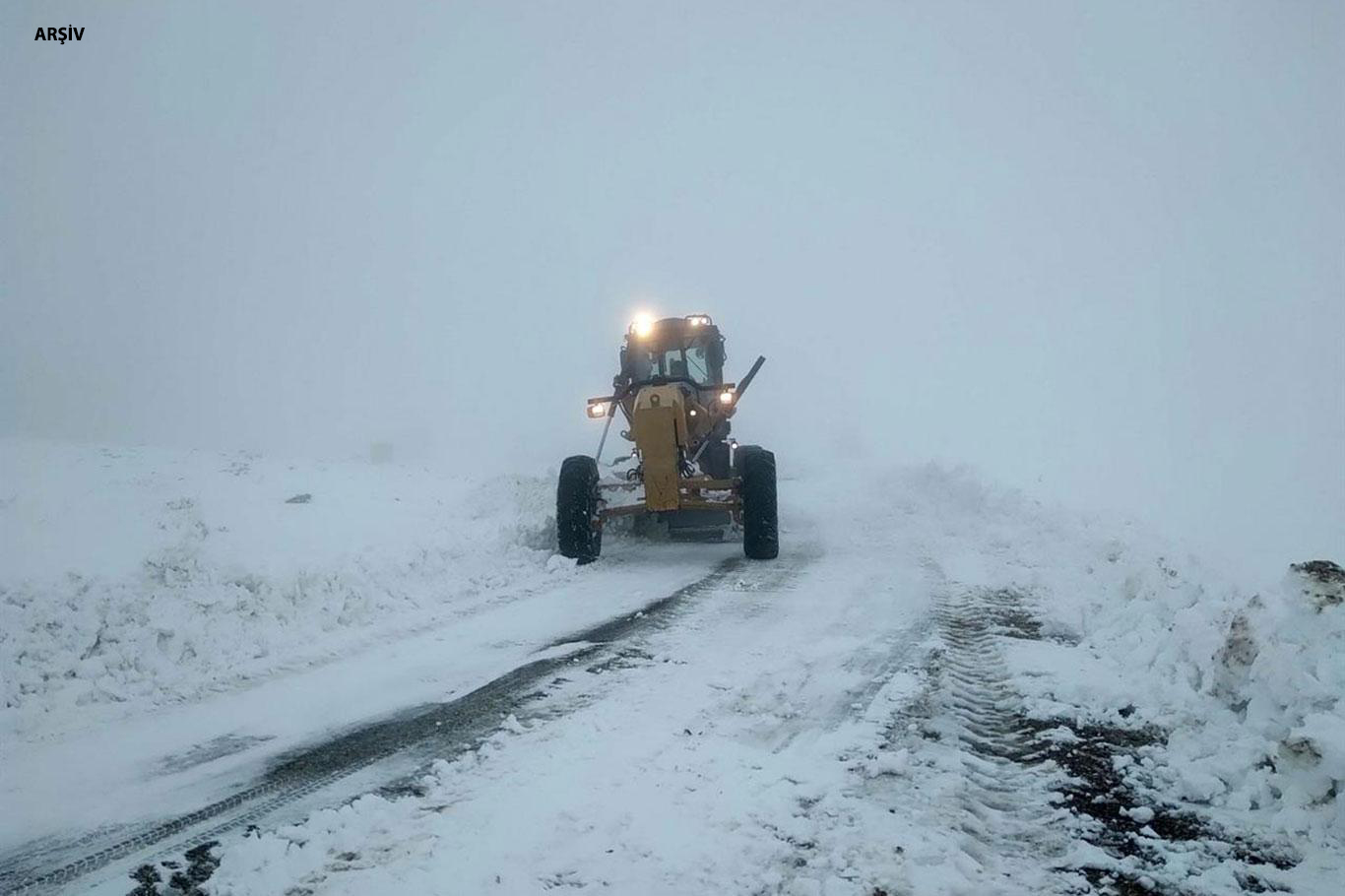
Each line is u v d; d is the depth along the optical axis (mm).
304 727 3574
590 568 7320
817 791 2775
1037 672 3977
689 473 8180
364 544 7785
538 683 4062
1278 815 2523
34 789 2977
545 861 2354
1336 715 2785
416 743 3328
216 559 6184
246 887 2252
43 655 4180
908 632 4895
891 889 2197
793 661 4316
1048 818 2621
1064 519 8320
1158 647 3871
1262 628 3215
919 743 3199
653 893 2186
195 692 4074
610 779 2885
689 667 4266
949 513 9758
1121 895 2193
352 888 2236
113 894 2275
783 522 10102
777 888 2209
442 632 5191
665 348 9391
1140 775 2902
